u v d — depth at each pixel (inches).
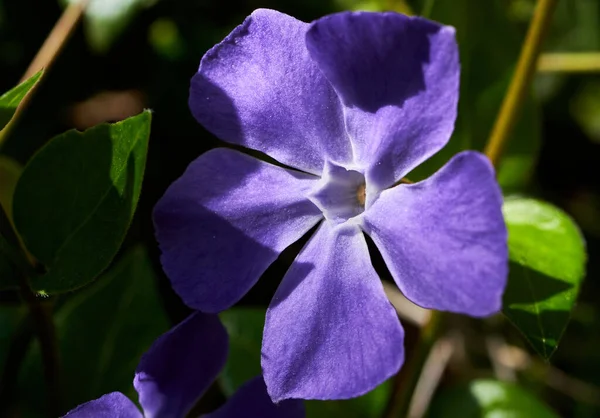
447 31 5.9
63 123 9.8
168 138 9.7
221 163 6.6
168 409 6.6
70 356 7.8
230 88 6.5
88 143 6.6
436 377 8.9
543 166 10.5
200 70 6.5
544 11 7.6
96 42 8.7
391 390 8.4
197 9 9.8
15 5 9.5
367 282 6.4
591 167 10.4
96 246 6.7
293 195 6.6
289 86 6.5
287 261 9.4
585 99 10.3
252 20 6.4
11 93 6.3
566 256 7.2
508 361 9.2
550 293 7.1
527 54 7.7
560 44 10.1
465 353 9.2
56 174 6.7
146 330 8.0
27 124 9.6
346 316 6.4
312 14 9.5
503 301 7.1
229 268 6.5
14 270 6.8
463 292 5.8
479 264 5.7
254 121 6.5
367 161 6.4
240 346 8.1
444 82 6.0
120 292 8.0
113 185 6.6
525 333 7.0
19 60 9.6
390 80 6.1
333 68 6.3
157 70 9.8
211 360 6.6
